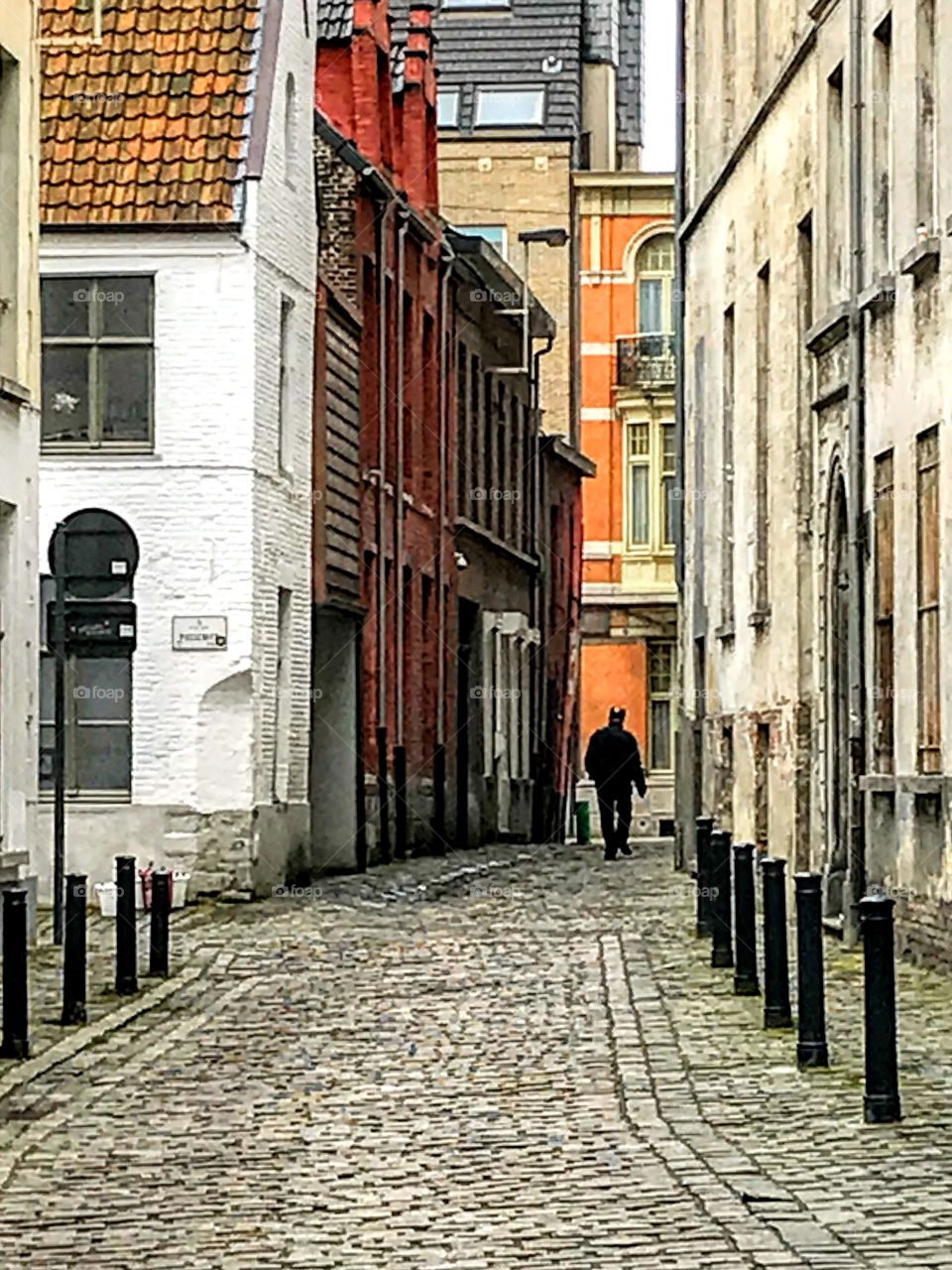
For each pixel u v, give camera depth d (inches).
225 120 1145.4
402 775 1498.5
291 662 1213.1
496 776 1878.7
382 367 1448.1
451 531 1699.1
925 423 805.2
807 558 1035.3
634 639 2628.0
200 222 1123.3
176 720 1127.0
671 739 2620.6
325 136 1346.0
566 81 2596.0
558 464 2277.3
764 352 1145.4
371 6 1496.1
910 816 814.5
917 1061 578.2
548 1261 380.8
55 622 898.1
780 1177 444.5
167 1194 453.1
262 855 1146.0
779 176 1080.8
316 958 856.3
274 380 1171.9
